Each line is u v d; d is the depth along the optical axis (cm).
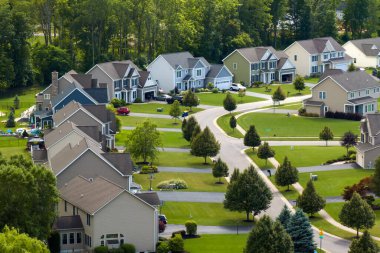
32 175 19125
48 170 19725
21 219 18950
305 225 19988
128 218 19900
